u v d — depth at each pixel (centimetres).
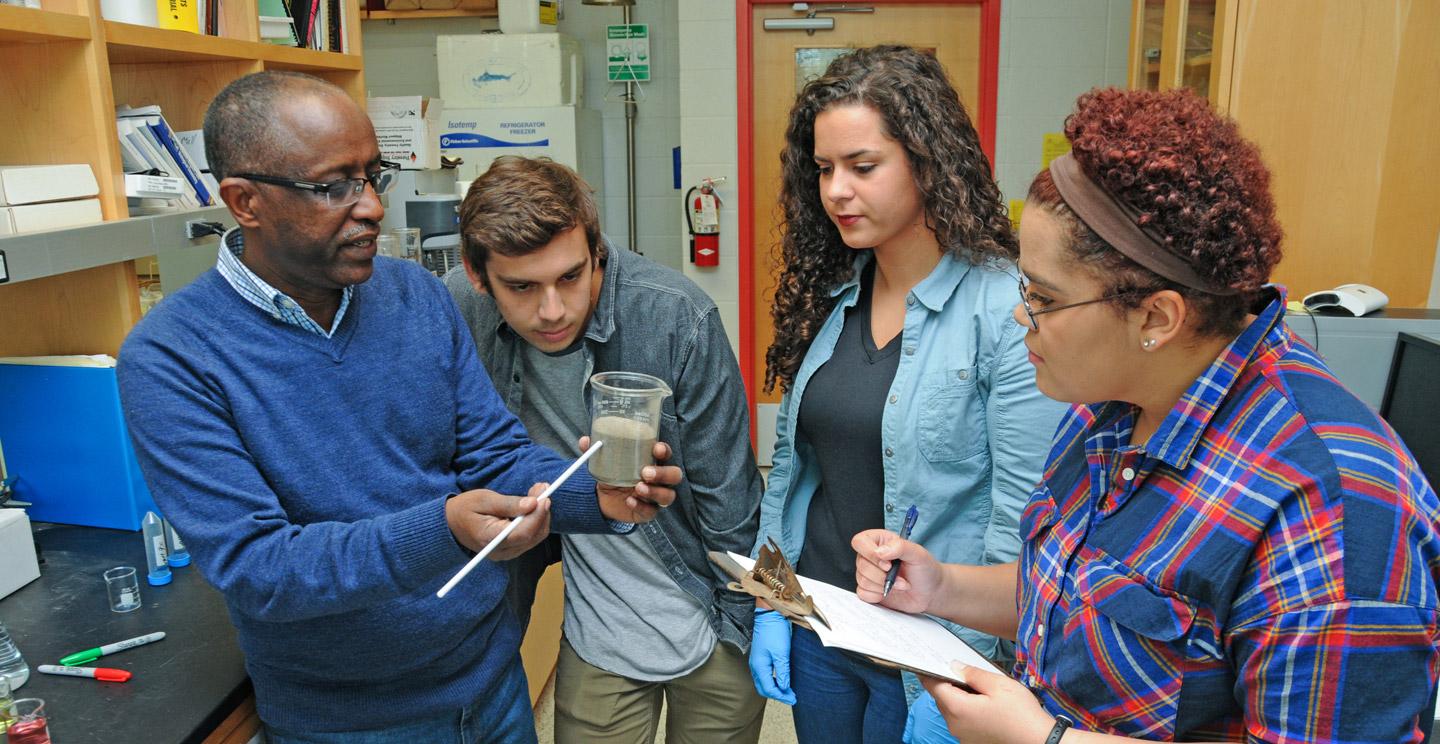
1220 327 79
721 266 421
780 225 168
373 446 122
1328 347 194
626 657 161
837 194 135
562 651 173
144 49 182
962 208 133
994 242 138
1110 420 94
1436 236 241
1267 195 76
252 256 114
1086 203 78
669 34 443
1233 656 78
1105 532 89
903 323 143
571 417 160
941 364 137
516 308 139
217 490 107
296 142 105
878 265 149
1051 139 399
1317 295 202
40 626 143
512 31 403
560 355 154
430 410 128
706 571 164
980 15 393
